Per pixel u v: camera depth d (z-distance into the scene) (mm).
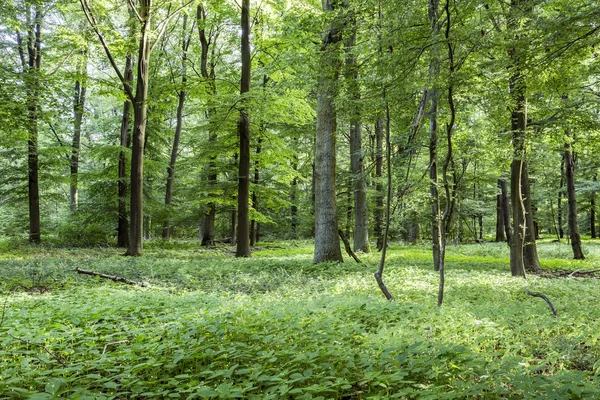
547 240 37469
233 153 22750
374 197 29297
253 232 28562
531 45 7508
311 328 5090
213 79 20047
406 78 8328
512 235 12906
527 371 3414
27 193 24047
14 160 23062
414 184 13531
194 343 4551
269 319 5676
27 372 3824
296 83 15070
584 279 11992
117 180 23266
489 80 8352
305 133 24812
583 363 4445
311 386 3248
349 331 5051
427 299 8258
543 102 12781
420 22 8320
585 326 5578
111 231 26375
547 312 6945
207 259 16906
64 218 29047
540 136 13195
